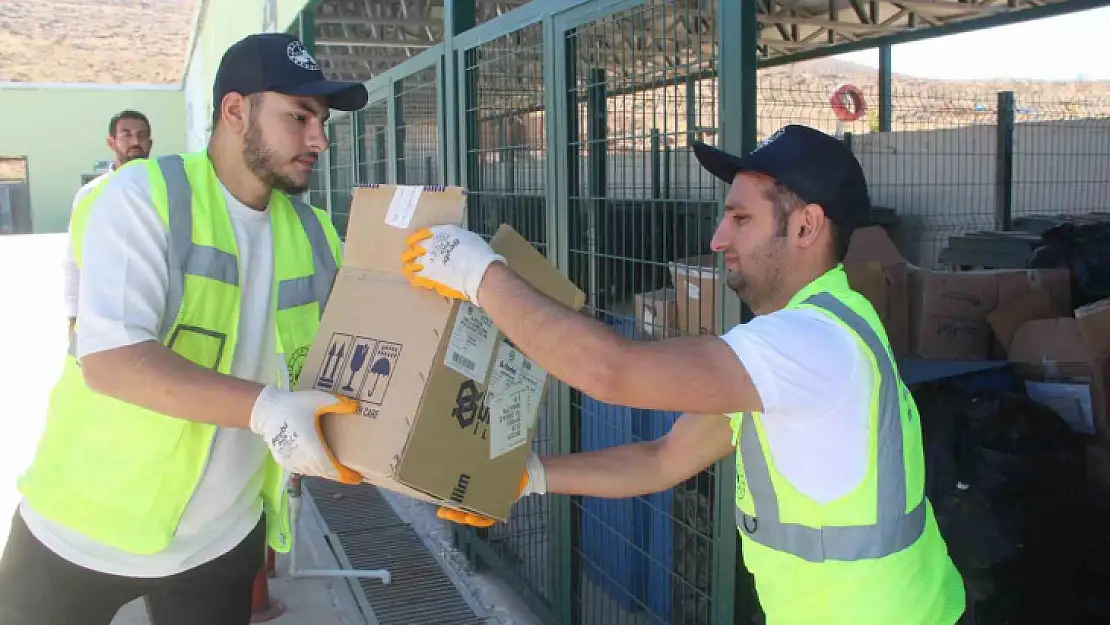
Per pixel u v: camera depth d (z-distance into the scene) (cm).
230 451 205
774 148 153
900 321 380
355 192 177
